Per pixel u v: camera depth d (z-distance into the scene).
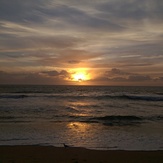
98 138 11.96
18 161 8.08
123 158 8.80
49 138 11.81
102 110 24.23
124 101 35.09
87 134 12.87
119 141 11.39
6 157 8.60
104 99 37.75
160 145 10.74
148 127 15.30
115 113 22.20
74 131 13.65
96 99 37.59
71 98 37.97
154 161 8.52
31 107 24.55
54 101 32.59
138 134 13.00
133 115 20.91
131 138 12.02
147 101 35.50
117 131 13.84
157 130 14.24
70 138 11.90
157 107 27.45
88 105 28.59
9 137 11.87
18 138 11.71
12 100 31.84
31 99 33.94
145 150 9.92
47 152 9.39
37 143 10.80
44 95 41.12
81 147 10.23
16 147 10.05
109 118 18.73
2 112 20.83
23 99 33.62
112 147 10.34
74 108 25.16
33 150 9.64
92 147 10.29
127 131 13.85
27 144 10.59
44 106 25.80
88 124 16.28
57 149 9.86
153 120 18.33
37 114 20.33
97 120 18.05
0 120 17.05
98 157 8.86
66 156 8.89
